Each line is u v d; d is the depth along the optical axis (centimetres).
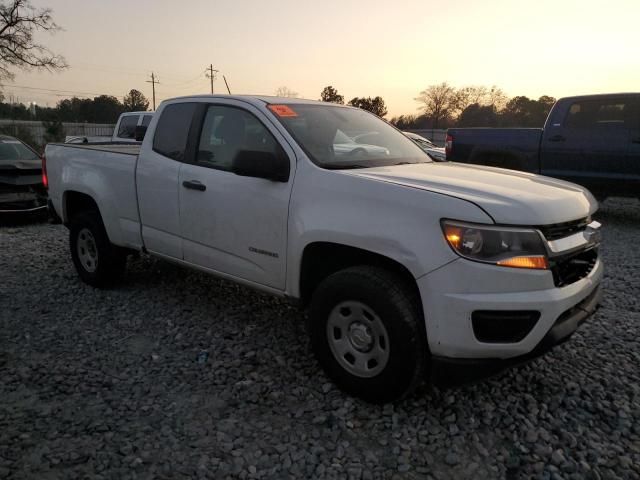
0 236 775
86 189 502
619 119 861
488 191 293
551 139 918
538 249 271
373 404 310
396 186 296
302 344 397
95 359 371
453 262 267
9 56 3669
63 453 264
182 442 276
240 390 329
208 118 413
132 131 1479
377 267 305
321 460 263
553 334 277
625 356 380
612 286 543
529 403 316
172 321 441
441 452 271
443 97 6950
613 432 289
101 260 504
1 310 462
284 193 343
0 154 923
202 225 402
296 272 339
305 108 405
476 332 270
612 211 1060
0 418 295
